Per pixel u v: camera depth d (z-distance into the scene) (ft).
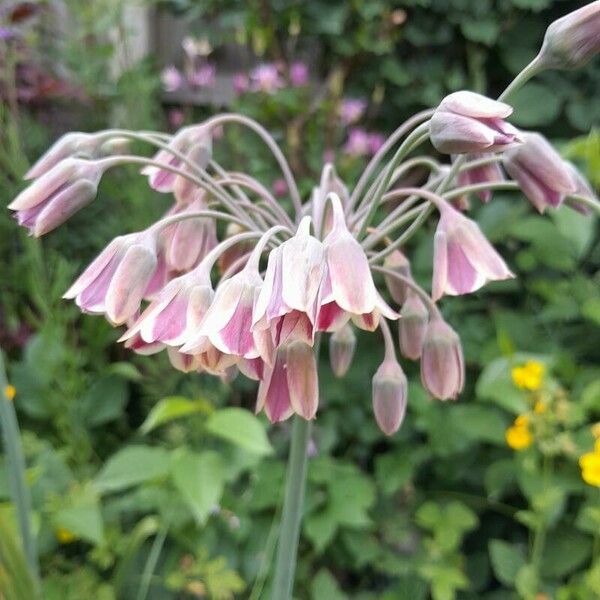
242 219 0.46
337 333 0.52
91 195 0.44
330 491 0.99
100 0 1.29
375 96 1.26
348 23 1.26
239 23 1.26
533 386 0.88
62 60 1.34
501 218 1.11
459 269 0.42
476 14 1.24
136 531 0.89
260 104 1.22
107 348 1.21
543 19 1.27
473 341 1.12
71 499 0.88
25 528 0.64
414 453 1.07
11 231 1.12
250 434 0.87
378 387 0.47
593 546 0.94
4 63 1.18
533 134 0.45
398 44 1.31
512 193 1.22
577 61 0.40
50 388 1.02
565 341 1.12
